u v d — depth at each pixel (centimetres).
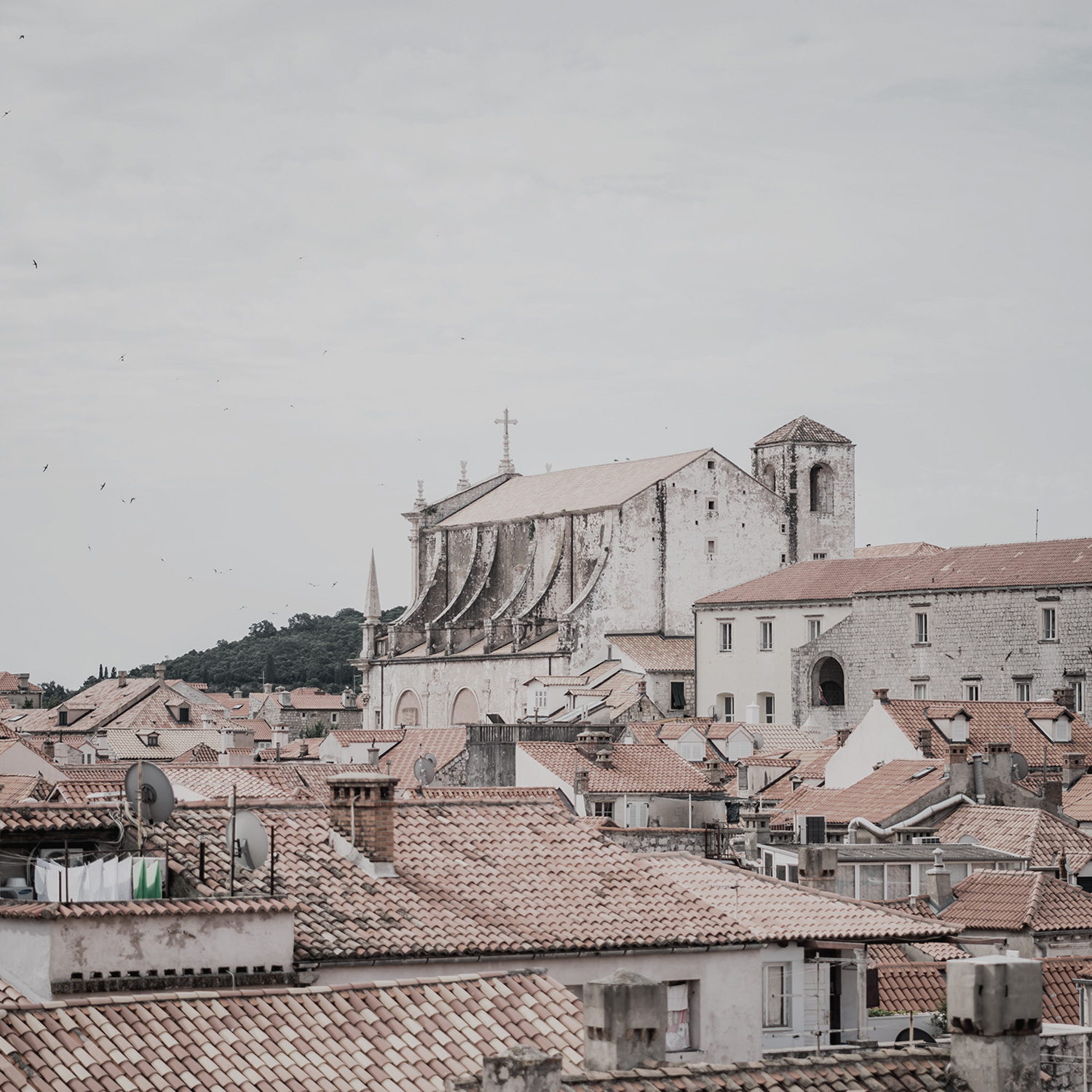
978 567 19662
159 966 4169
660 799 11925
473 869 5153
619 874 5275
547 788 10562
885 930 5644
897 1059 3722
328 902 4731
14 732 15062
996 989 3434
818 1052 4744
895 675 19925
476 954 4631
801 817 10250
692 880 6200
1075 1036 4366
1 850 4641
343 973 4475
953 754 10869
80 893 4462
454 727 15462
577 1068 4016
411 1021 4116
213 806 5078
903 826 10312
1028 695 18738
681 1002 4912
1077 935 7350
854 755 13750
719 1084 3528
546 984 4350
